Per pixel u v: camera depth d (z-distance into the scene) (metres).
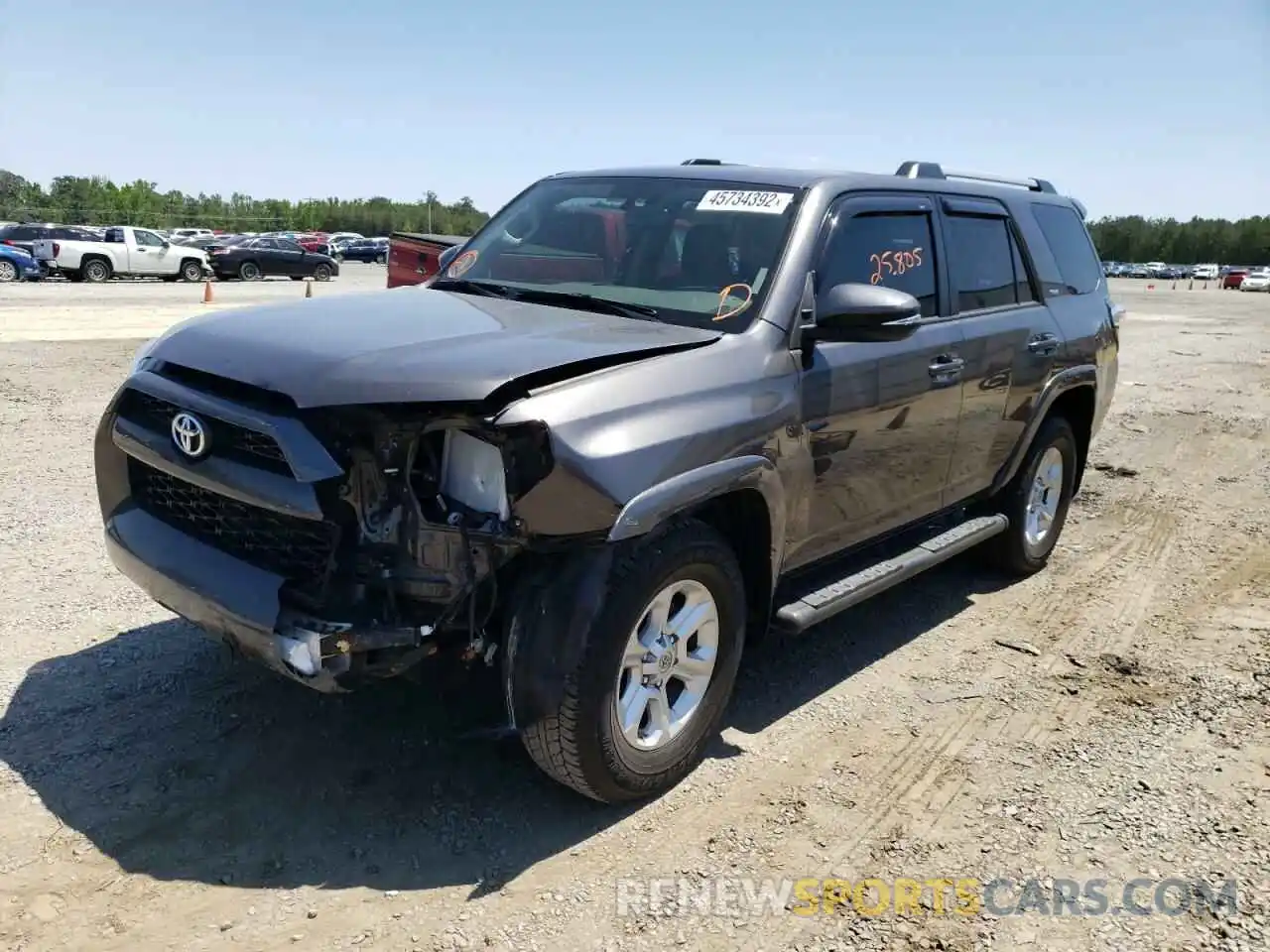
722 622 3.55
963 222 4.96
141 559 3.33
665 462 3.10
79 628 4.48
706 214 4.12
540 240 4.43
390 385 2.86
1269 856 3.26
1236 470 8.97
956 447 4.79
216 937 2.72
